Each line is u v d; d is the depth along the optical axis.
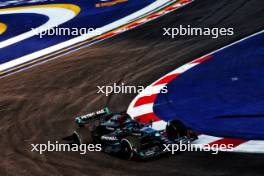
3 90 76.88
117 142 42.50
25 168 42.00
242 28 85.25
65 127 54.59
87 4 131.38
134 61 79.25
